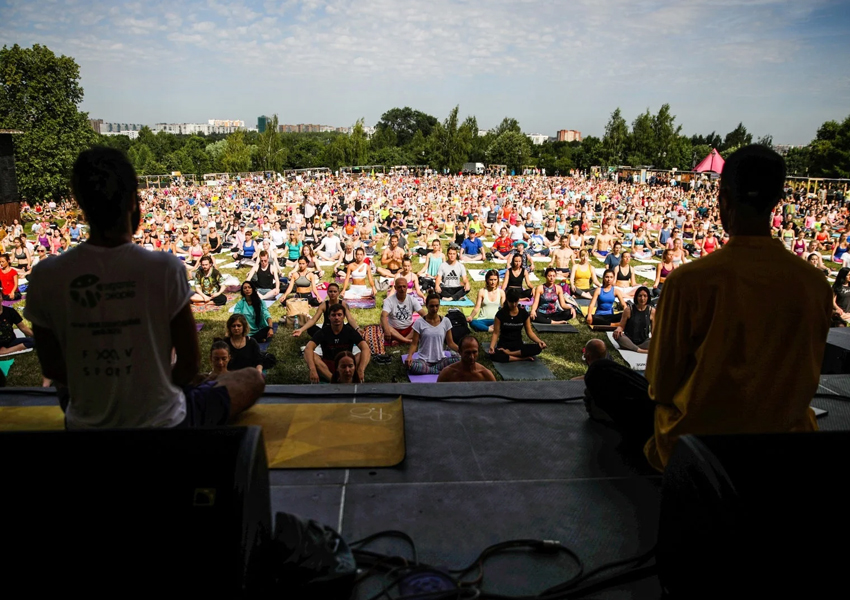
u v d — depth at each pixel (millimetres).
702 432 2045
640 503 2365
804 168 60750
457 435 2885
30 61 41094
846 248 16516
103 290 1816
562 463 2648
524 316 8008
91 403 1884
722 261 1949
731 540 1507
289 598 1719
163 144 91500
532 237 16938
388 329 8336
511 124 87688
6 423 2938
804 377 1930
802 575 1531
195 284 12070
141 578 1541
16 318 8242
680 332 2025
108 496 1539
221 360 5516
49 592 1563
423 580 1896
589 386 2879
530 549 2082
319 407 3146
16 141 40281
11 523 1546
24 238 15133
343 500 2330
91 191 1776
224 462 1553
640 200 34750
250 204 34906
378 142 106250
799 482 1549
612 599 1867
